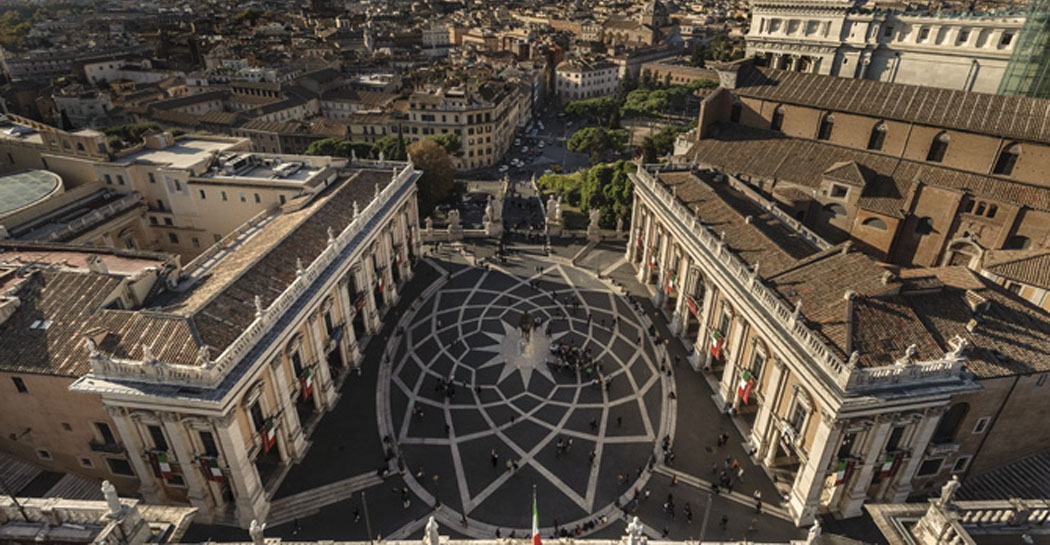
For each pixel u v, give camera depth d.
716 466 54.91
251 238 65.81
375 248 73.25
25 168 82.44
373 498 51.56
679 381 66.19
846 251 54.06
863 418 43.03
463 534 48.41
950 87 83.25
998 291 50.38
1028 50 73.81
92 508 28.02
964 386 42.34
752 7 99.44
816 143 84.31
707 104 90.38
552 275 88.88
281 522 48.84
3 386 46.38
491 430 59.19
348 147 136.25
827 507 49.38
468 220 128.25
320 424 59.41
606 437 58.41
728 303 60.16
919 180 73.00
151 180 77.62
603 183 113.19
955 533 26.75
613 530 48.91
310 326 56.44
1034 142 66.62
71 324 47.56
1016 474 48.97
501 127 181.12
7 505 28.23
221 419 42.72
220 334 47.00
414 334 74.19
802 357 45.69
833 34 90.25
